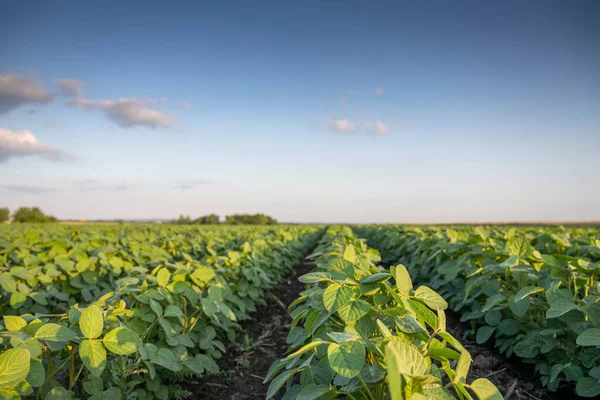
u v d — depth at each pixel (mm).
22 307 5262
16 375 2104
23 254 6609
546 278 4695
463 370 2141
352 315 2496
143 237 10898
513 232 7074
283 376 2385
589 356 3717
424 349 2484
